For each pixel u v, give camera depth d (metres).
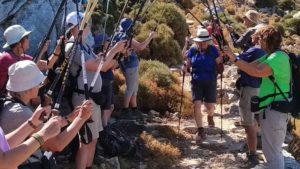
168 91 8.45
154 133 6.99
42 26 6.83
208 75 6.68
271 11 29.78
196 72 6.72
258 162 6.15
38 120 2.96
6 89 3.57
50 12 6.95
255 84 5.90
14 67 3.27
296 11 30.06
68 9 7.09
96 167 5.30
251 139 6.12
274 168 4.82
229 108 8.48
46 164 3.27
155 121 7.56
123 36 5.43
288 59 4.69
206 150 6.64
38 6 6.84
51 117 2.89
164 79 8.97
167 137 6.95
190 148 6.69
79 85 4.54
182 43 13.95
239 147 6.73
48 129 2.62
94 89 4.62
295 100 4.75
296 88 4.73
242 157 6.42
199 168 6.06
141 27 12.63
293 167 6.00
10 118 3.19
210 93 6.81
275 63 4.61
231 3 25.91
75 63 4.48
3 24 6.54
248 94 5.96
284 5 30.91
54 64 4.45
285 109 4.70
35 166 3.23
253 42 5.70
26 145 2.53
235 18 21.73
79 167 4.73
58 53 4.45
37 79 3.30
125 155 5.98
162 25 12.77
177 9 14.30
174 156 6.30
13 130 3.17
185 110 8.12
